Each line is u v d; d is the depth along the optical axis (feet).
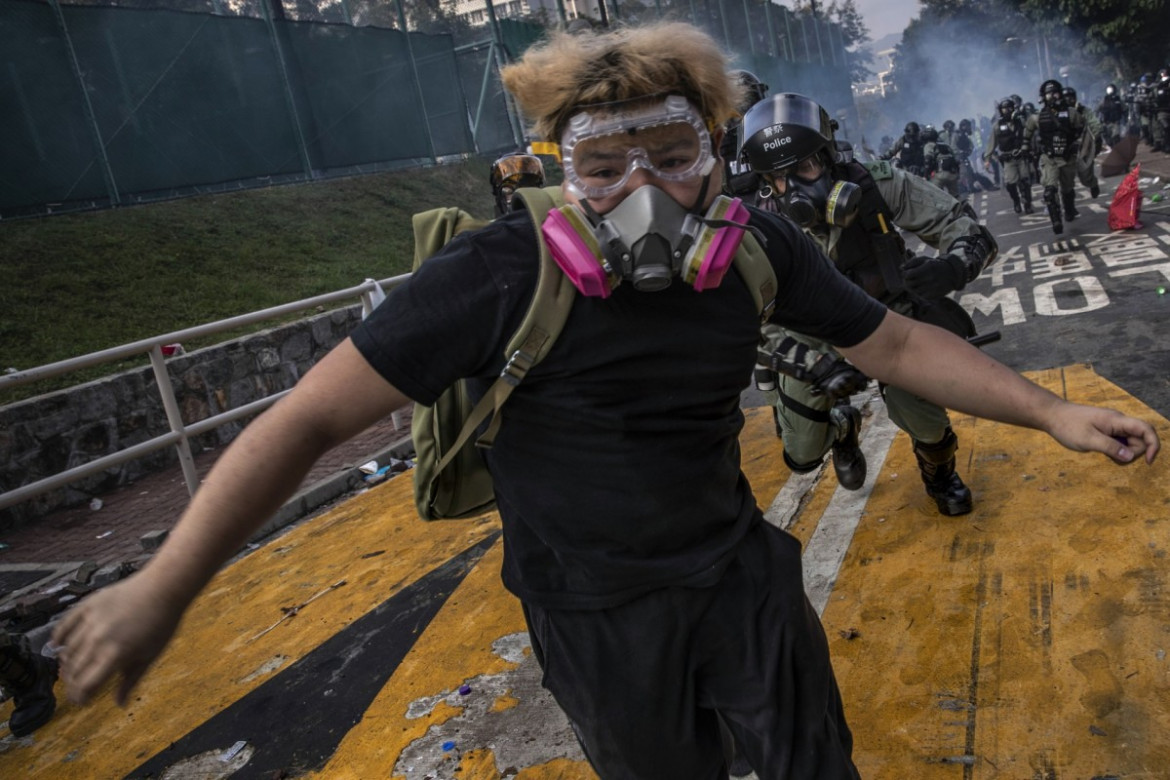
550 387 4.61
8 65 36.45
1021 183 46.98
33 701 11.77
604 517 4.80
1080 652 9.13
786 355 9.43
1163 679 8.49
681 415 4.80
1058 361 19.63
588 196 4.41
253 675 12.33
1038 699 8.59
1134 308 22.52
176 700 12.03
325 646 12.79
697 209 4.58
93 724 11.78
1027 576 10.73
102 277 34.65
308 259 42.83
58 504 22.34
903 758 8.20
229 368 27.48
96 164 39.68
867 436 16.71
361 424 4.45
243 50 46.70
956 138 71.20
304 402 4.34
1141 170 54.85
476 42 65.46
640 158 4.29
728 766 6.30
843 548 12.46
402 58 57.67
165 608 4.06
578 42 4.45
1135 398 16.22
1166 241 30.81
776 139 10.22
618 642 5.02
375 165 55.83
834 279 5.32
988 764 7.92
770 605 5.18
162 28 42.45
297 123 50.08
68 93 38.52
